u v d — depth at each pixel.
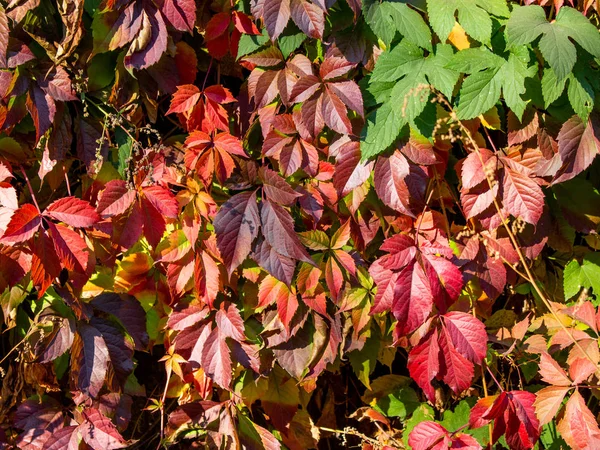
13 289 1.59
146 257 1.60
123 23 1.53
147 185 1.55
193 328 1.58
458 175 1.58
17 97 1.56
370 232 1.59
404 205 1.54
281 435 1.65
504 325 1.65
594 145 1.54
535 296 1.66
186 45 1.58
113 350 1.59
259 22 1.55
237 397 1.61
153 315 1.61
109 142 1.58
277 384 1.64
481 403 1.54
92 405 1.60
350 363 1.68
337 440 1.72
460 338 1.53
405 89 1.50
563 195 1.61
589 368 1.54
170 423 1.59
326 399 1.71
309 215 1.59
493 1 1.50
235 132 1.60
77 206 1.52
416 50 1.52
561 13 1.50
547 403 1.53
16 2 1.53
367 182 1.56
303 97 1.52
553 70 1.47
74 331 1.58
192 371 1.61
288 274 1.54
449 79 1.50
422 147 1.53
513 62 1.50
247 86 1.58
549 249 1.67
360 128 1.54
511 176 1.56
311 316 1.60
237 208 1.53
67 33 1.53
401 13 1.50
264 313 1.59
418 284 1.52
